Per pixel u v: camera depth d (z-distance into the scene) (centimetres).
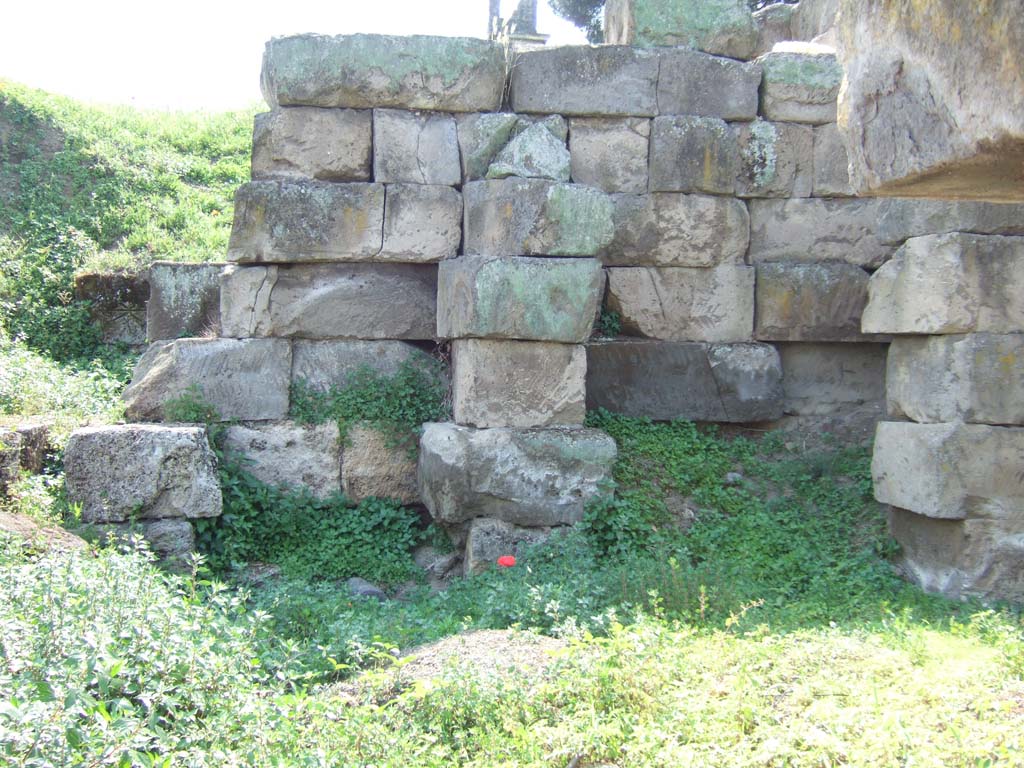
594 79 755
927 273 607
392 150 723
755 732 364
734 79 774
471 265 665
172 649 384
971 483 593
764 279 778
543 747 367
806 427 793
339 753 353
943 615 557
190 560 613
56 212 1164
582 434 672
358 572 672
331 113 721
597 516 655
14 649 345
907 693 389
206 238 1164
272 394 715
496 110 738
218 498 627
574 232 666
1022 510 596
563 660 421
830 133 788
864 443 772
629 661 416
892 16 268
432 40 718
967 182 270
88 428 623
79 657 346
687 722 371
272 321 721
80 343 997
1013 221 604
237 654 411
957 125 246
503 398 669
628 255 766
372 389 725
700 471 721
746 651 437
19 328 993
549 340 667
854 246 791
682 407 766
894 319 632
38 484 595
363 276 735
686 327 773
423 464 676
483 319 655
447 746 374
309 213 711
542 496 661
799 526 672
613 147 763
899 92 268
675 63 765
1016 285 601
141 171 1270
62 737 300
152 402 705
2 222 1138
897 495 635
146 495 612
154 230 1159
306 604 570
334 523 695
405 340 750
